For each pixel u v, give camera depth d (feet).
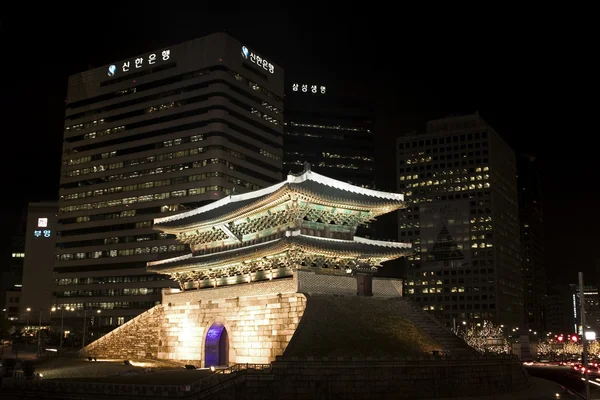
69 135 655.35
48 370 250.16
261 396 174.29
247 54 603.26
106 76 640.99
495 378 206.80
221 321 260.62
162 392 167.94
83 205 628.69
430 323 233.14
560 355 612.29
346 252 233.14
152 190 586.04
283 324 226.79
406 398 183.62
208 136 563.89
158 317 306.76
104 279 601.21
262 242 257.96
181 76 592.19
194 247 302.04
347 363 180.04
